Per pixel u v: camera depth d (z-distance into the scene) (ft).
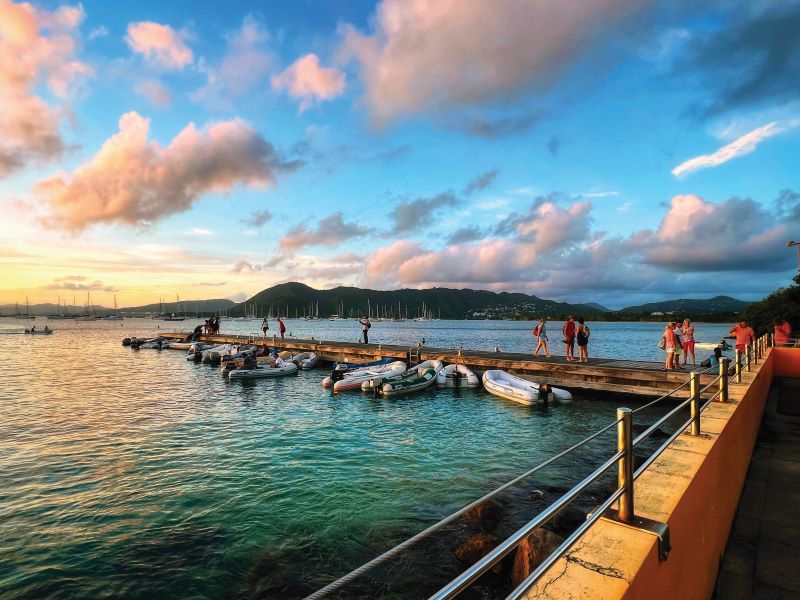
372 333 370.32
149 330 388.57
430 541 26.04
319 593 4.33
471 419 55.57
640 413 59.00
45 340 239.91
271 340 141.90
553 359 79.92
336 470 37.40
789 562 15.33
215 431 50.03
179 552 25.27
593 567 7.13
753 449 26.94
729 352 145.79
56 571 23.57
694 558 11.02
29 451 42.63
